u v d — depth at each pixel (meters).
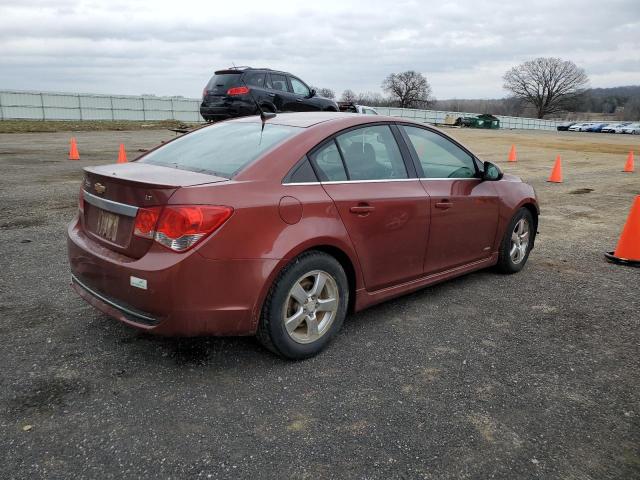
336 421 2.65
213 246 2.80
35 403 2.70
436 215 4.04
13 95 39.31
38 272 4.67
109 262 2.95
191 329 2.84
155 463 2.30
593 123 69.62
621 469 2.37
